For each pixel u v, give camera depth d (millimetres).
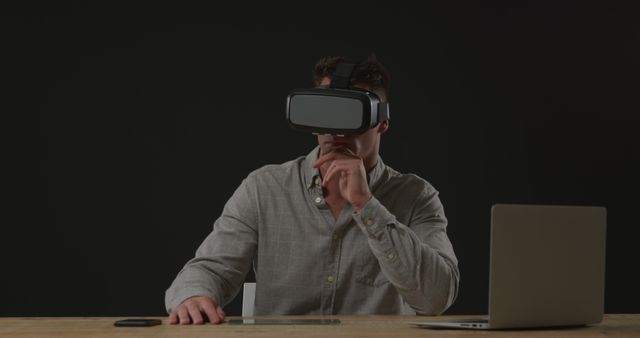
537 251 1512
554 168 4332
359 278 2117
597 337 1441
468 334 1441
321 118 1764
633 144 4375
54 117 4086
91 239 4086
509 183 4305
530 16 4336
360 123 1736
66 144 4090
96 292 4078
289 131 4195
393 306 2119
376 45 4246
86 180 4094
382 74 2027
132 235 4109
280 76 4203
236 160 4176
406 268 1840
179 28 4168
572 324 1586
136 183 4121
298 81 4207
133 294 4102
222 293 2041
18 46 4082
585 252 1585
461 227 4270
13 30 4082
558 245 1539
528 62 4332
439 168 4270
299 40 4219
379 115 1790
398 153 4246
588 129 4355
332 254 2123
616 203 4363
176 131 4152
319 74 2059
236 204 2189
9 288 4035
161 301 4113
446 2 4289
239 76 4188
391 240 1841
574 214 1562
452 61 4285
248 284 2342
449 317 1818
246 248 2139
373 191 2174
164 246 4125
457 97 4285
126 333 1429
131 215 4113
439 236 2119
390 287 2111
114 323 1588
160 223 4129
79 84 4105
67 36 4105
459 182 4277
